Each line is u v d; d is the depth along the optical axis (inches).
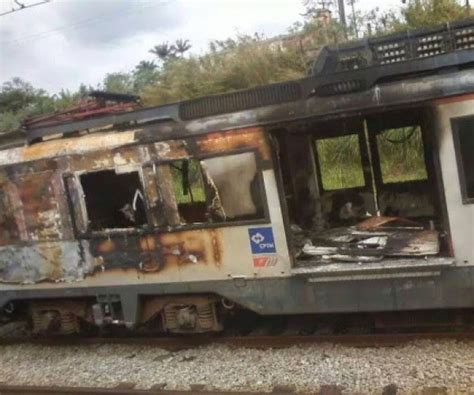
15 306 321.7
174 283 265.0
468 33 231.6
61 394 243.9
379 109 225.6
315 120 234.7
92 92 303.1
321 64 254.4
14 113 1193.4
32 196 287.0
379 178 310.3
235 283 254.8
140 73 1118.4
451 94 215.8
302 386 221.9
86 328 320.2
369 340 248.4
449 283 225.6
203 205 275.3
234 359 254.1
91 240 277.9
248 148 244.5
